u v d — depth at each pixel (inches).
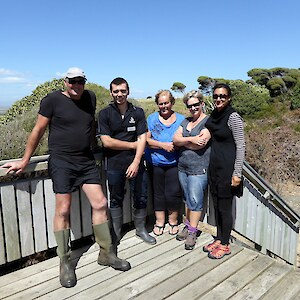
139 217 138.7
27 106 316.8
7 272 122.0
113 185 127.0
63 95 105.3
